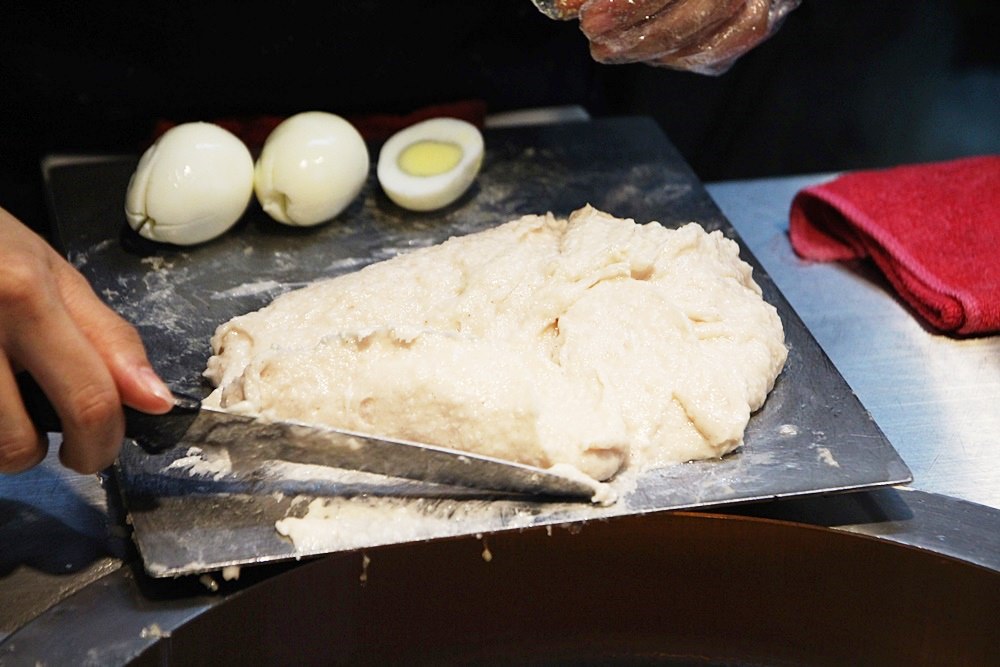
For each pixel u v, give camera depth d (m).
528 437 0.75
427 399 0.75
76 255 0.88
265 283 0.87
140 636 0.72
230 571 0.73
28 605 0.74
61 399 0.71
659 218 0.91
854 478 0.76
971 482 0.79
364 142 0.92
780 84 1.24
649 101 1.17
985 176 0.93
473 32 1.02
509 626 0.78
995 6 1.24
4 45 0.96
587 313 0.79
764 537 0.76
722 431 0.76
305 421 0.76
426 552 0.74
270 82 1.02
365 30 1.01
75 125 1.00
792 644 0.78
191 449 0.77
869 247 0.90
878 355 0.85
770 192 0.97
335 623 0.76
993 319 0.85
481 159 0.92
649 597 0.77
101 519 0.77
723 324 0.79
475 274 0.82
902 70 1.26
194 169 0.86
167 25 0.98
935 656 0.77
